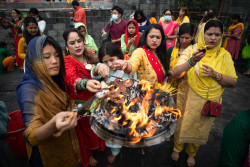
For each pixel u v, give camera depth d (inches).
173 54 87.2
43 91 47.5
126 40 142.9
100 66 62.0
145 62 73.6
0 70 199.0
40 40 45.5
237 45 215.9
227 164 36.9
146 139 41.6
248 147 34.8
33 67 46.6
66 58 68.9
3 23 215.8
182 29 80.4
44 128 37.7
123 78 71.5
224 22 212.8
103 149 88.8
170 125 45.8
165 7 296.2
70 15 255.9
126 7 287.7
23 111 42.8
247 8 200.2
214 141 102.0
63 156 56.7
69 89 66.4
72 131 59.9
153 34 69.4
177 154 87.0
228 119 121.1
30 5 291.3
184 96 75.2
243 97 149.1
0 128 49.1
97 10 269.0
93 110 52.4
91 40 140.8
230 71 69.5
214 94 70.4
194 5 282.4
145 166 85.4
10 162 51.4
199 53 55.2
